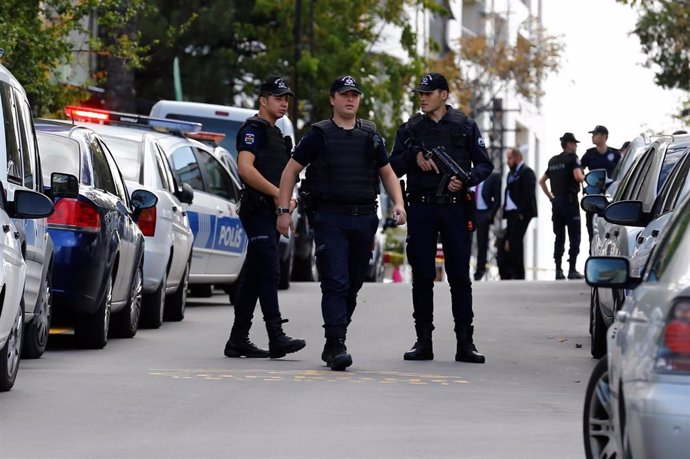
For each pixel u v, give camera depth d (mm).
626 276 19969
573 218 73188
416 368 33625
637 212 31531
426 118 34969
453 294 35312
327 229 32969
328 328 32844
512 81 179250
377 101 125312
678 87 98250
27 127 30781
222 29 113062
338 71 118562
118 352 36469
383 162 33500
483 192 78250
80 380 30203
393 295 59062
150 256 42750
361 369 33250
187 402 27344
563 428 25172
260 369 32969
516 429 24969
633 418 16484
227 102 115688
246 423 25078
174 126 51062
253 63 117062
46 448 22516
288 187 33406
